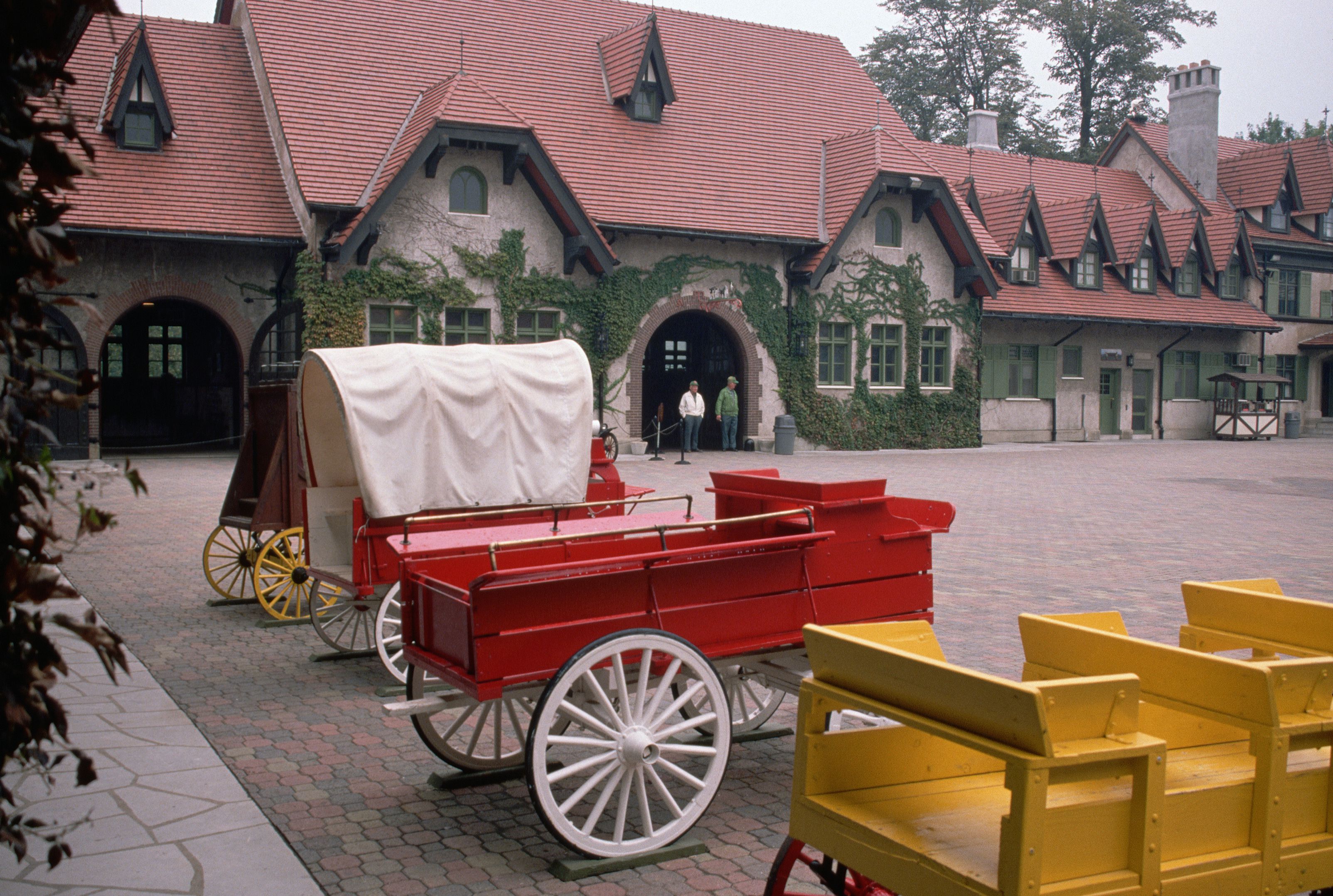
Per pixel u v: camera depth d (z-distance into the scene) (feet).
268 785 17.42
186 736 19.62
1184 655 10.95
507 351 26.22
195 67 84.38
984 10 174.91
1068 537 45.06
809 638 11.27
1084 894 8.99
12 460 6.78
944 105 177.99
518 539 18.37
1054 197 125.18
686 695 15.14
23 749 7.28
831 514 17.21
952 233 98.89
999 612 30.09
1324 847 10.57
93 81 78.84
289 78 80.28
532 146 78.02
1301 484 68.85
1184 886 9.56
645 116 93.50
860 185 92.89
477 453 24.90
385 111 81.56
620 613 15.39
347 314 75.56
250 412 32.58
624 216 84.53
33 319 7.04
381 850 14.87
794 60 108.58
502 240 80.59
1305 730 10.32
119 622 29.53
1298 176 138.21
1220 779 10.47
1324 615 12.90
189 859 14.21
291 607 31.37
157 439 93.50
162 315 93.30
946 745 11.63
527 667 14.66
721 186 91.50
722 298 90.12
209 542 31.71
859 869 10.28
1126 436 119.85
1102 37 173.78
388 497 23.47
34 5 6.83
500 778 17.81
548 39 95.09
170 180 76.28
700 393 100.07
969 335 102.42
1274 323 126.31
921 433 100.27
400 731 20.34
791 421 90.33
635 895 13.55
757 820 16.15
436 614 15.83
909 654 10.01
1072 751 8.94
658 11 103.96
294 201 77.97
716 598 16.14
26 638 6.97
